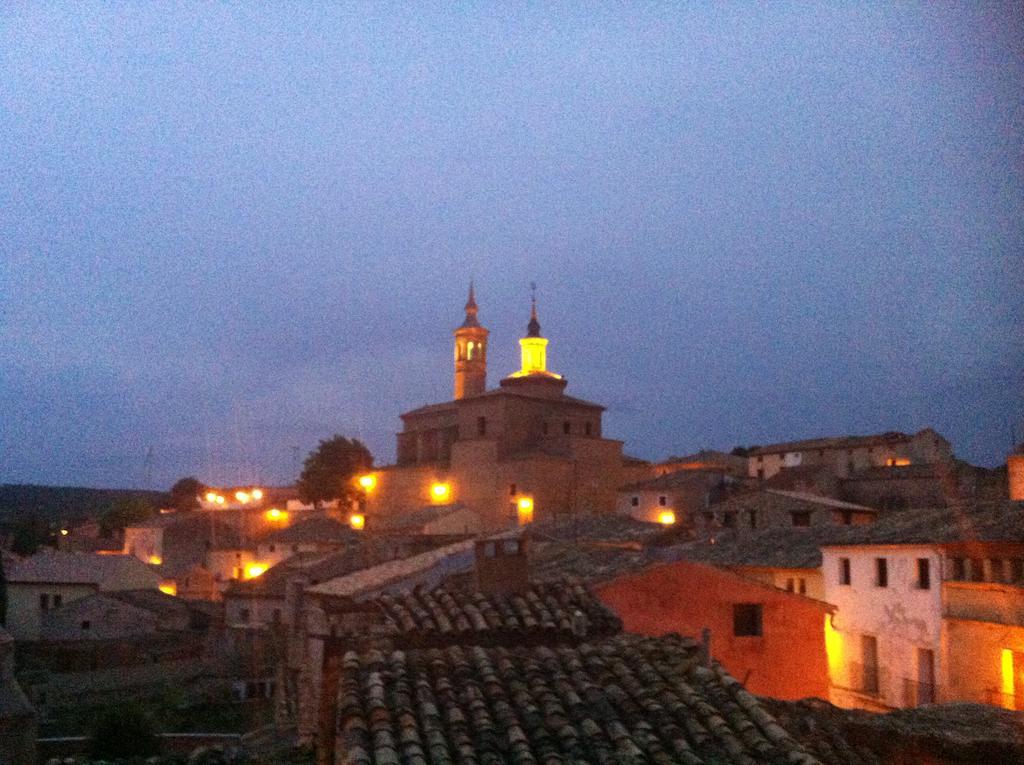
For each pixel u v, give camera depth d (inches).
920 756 482.0
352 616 730.2
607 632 584.4
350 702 402.9
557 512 3068.4
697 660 458.9
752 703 418.9
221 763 620.1
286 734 876.6
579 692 426.9
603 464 3248.0
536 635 567.2
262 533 3892.7
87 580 2655.0
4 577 2117.4
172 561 3831.2
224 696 1961.1
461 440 3353.8
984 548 1104.2
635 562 949.8
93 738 1560.0
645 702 416.2
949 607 1121.4
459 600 605.3
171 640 2493.8
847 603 1320.1
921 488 2450.8
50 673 2042.3
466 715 404.2
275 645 2085.4
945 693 1106.7
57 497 6579.7
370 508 3553.2
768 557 1494.8
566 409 3425.2
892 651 1220.5
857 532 1379.2
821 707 530.6
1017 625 1008.9
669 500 2955.2
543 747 383.2
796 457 3316.9
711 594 890.7
